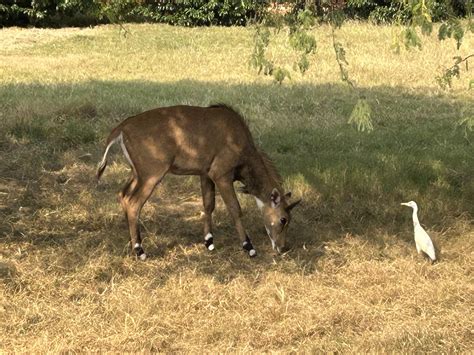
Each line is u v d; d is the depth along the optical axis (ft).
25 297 18.26
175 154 20.58
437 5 18.45
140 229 22.89
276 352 15.94
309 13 18.25
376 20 63.16
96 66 49.21
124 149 20.71
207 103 36.06
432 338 16.33
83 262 20.38
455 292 18.80
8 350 15.94
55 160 28.40
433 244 21.27
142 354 15.76
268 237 22.71
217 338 16.70
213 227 23.27
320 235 22.43
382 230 22.95
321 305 18.20
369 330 17.08
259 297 18.54
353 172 26.30
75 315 17.47
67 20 69.26
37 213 23.53
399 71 46.52
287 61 49.62
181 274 19.81
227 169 20.99
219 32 62.39
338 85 42.34
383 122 34.68
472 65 48.88
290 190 25.04
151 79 44.75
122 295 18.42
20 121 31.17
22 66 48.06
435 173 26.68
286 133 31.78
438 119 35.22
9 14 66.39
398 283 19.43
